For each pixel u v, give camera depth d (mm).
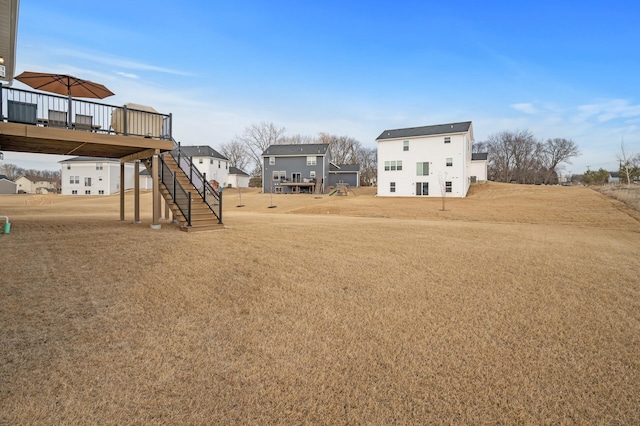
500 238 10078
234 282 5301
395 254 7461
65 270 5496
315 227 11875
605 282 5613
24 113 8414
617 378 2947
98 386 2697
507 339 3637
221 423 2340
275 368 3037
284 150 43406
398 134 34969
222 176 51688
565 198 24672
